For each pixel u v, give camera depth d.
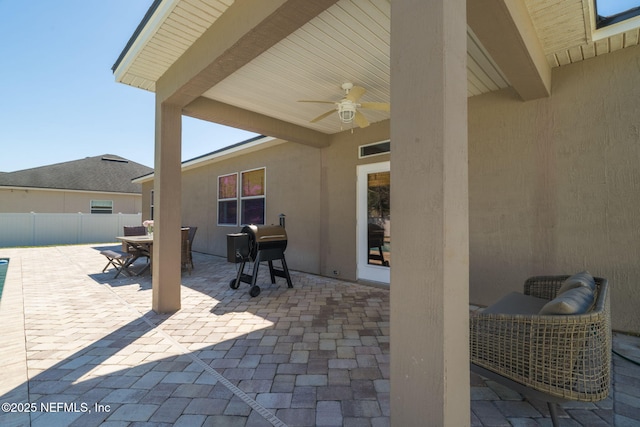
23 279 5.96
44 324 3.44
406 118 1.35
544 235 3.45
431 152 1.27
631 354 2.58
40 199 15.90
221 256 9.09
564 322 1.57
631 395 2.02
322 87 3.82
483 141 3.87
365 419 1.83
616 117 3.05
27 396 2.06
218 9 2.62
